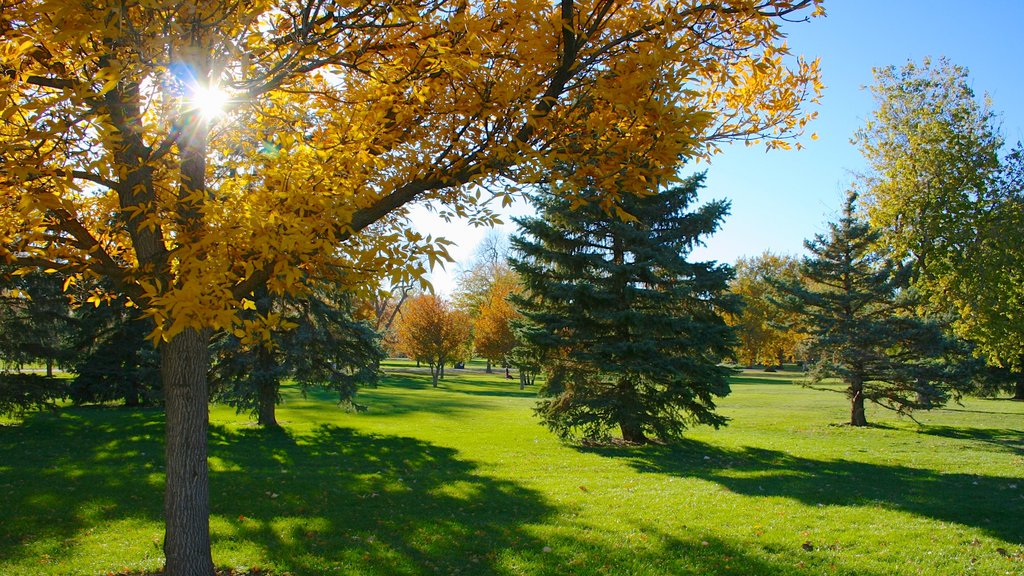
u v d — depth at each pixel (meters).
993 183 24.61
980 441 19.66
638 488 10.68
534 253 16.31
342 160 4.46
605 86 4.40
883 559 6.61
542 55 4.28
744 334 53.44
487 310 45.16
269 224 3.89
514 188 4.69
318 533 7.46
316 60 4.46
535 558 6.61
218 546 6.90
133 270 4.37
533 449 15.96
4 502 8.53
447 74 4.48
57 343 19.42
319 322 17.45
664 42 4.36
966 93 25.44
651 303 16.08
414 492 9.99
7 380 16.78
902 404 22.77
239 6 3.85
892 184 25.97
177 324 3.35
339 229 4.22
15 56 3.47
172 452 4.88
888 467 14.16
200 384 4.99
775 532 7.59
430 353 42.53
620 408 15.93
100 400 22.78
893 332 22.67
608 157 4.68
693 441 18.27
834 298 23.58
